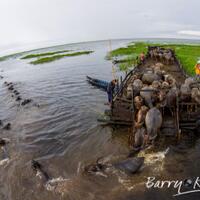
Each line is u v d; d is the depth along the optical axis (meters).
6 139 18.38
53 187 11.97
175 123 15.86
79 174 12.91
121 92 21.34
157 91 17.30
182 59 44.00
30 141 17.95
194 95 16.56
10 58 146.50
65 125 20.64
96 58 78.38
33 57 118.06
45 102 28.80
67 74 50.34
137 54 65.75
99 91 32.06
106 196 10.95
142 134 14.98
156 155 13.97
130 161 13.29
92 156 14.88
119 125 18.33
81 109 24.69
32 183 12.51
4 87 42.94
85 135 18.16
